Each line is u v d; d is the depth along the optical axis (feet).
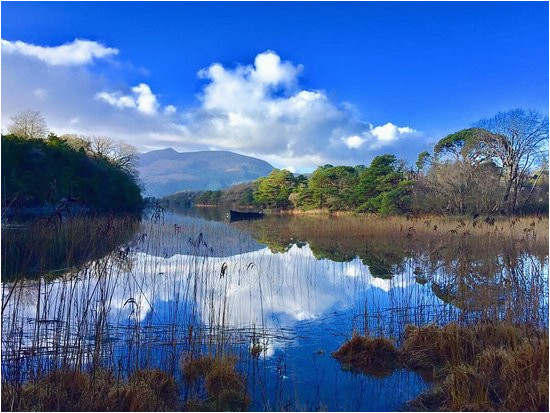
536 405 17.12
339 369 23.09
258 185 327.06
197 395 19.97
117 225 56.54
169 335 27.17
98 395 18.26
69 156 128.06
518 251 50.93
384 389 20.88
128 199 154.30
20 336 22.17
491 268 42.42
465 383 18.95
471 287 38.04
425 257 58.80
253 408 18.85
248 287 42.73
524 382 18.49
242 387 20.70
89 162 140.56
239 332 28.48
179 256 59.06
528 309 28.45
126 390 18.58
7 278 33.04
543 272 41.81
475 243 57.88
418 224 95.09
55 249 38.27
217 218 181.68
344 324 30.68
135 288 39.29
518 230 73.15
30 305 30.89
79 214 55.77
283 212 256.11
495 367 20.65
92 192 125.49
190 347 24.47
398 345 26.30
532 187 133.59
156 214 57.77
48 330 25.99
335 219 143.54
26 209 83.51
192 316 31.58
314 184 218.79
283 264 57.41
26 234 37.73
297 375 22.36
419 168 167.73
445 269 46.96
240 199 340.59
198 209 294.25
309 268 54.60
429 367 23.17
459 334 24.72
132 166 227.20
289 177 274.16
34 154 107.96
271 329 29.32
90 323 27.32
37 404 17.80
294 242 84.64
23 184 85.20
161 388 19.86
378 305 35.70
